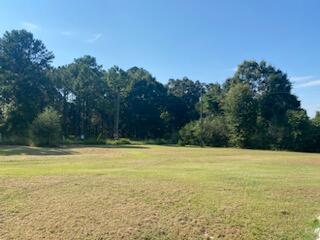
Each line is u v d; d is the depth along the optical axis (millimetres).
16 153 37719
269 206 13453
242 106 67562
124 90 90938
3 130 61750
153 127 95750
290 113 66750
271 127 65625
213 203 13430
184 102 101875
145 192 14523
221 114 81812
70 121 87812
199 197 14086
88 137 76875
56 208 12734
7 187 14984
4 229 11281
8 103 65000
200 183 16609
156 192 14539
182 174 19406
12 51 66562
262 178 18938
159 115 95688
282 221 12070
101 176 17781
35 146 52250
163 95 98062
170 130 96562
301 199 14672
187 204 13195
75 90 84250
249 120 67250
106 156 33500
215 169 22547
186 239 10805
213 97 85625
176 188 15281
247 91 69312
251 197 14578
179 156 34719
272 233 11195
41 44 69562
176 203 13273
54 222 11633
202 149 51625
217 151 46281
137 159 30141
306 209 13359
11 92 65062
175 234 11016
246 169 23156
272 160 31844
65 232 11023
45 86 72188
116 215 12102
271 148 64250
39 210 12602
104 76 88312
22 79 65438
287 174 21172
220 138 69125
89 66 87375
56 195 14117
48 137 53656
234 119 67812
